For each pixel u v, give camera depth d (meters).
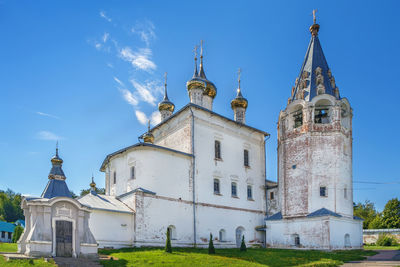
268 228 43.75
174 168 39.16
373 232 59.72
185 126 42.28
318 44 48.59
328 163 41.50
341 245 39.12
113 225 33.59
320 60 47.06
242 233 44.44
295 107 45.25
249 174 47.19
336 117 42.66
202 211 40.34
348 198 41.72
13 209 100.94
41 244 24.05
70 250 25.33
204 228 40.03
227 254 32.19
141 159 38.19
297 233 40.81
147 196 36.00
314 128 42.66
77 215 26.31
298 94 45.09
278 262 29.44
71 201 26.02
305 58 48.44
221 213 42.28
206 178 41.72
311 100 43.47
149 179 37.38
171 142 44.03
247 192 46.50
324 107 45.28
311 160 41.91
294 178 42.72
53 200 25.22
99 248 32.09
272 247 42.84
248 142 48.34
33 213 24.89
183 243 37.72
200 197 40.59
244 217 44.91
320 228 38.97
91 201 34.56
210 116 43.91
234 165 45.47
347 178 42.12
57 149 28.97
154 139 47.38
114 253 29.58
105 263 24.91
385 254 37.00
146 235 34.94
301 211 41.16
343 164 41.97
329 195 40.56
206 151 42.53
